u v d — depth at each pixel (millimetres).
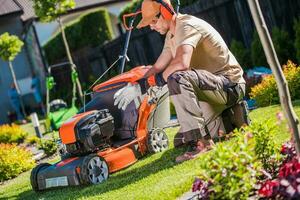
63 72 35219
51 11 25031
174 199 5734
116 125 8891
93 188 7383
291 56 15766
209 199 4797
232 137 7660
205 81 7160
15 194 9000
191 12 20594
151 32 23953
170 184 6145
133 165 8430
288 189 4391
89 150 8070
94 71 31891
